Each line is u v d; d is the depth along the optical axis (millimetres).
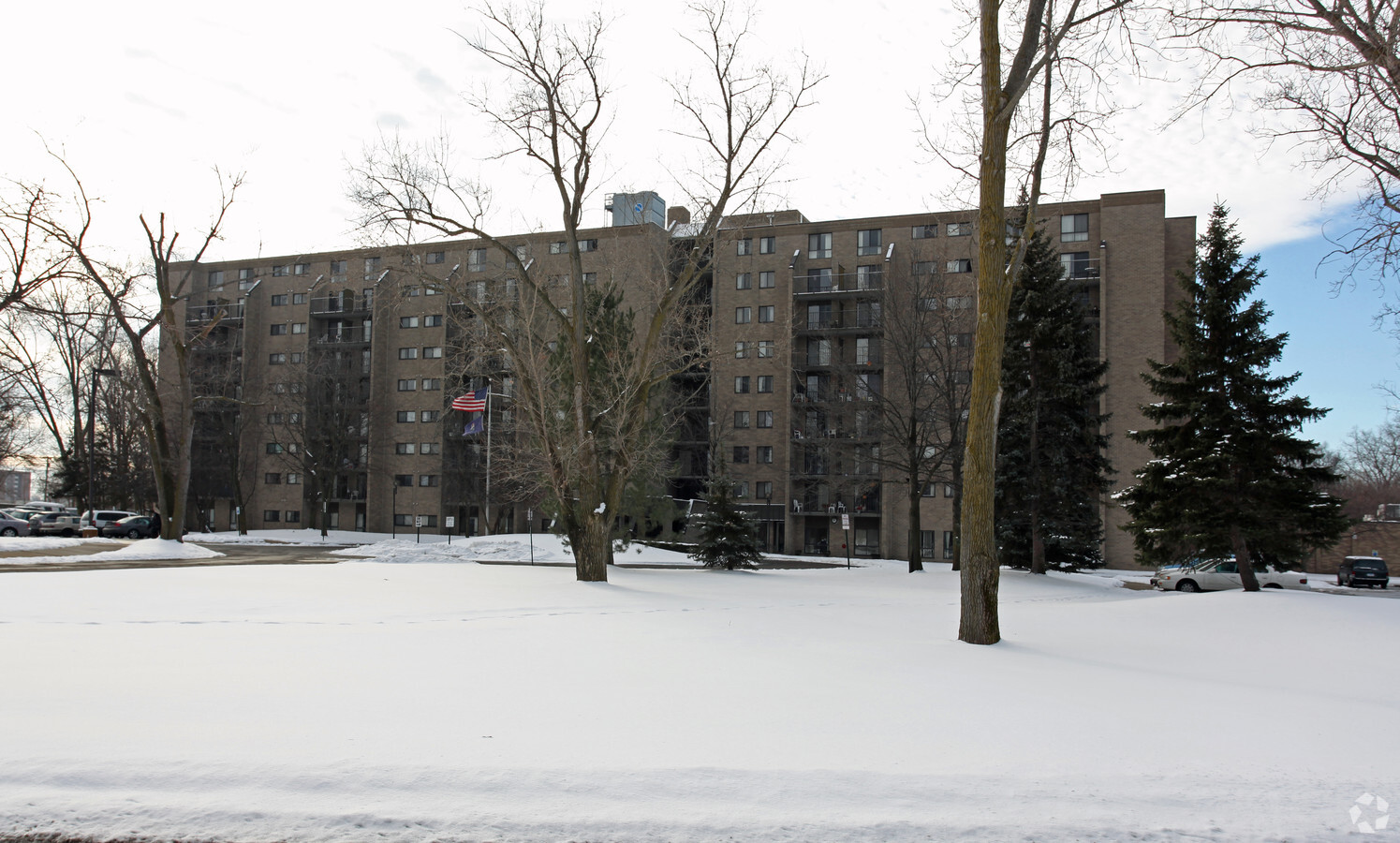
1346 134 15648
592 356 26469
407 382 66500
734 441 58844
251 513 70500
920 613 17312
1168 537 23047
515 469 30219
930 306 39094
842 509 52469
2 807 4949
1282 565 23812
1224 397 22469
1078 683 9203
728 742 6184
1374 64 13570
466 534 63312
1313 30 13906
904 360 34969
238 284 71562
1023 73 13312
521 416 29156
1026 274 29781
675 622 14188
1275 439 21641
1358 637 13602
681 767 5566
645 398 23016
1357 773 5938
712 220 22047
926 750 6113
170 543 30531
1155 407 23297
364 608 15172
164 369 64500
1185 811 5234
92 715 6500
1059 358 29234
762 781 5414
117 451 64938
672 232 29672
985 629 12383
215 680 8000
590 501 22016
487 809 5023
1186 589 32531
